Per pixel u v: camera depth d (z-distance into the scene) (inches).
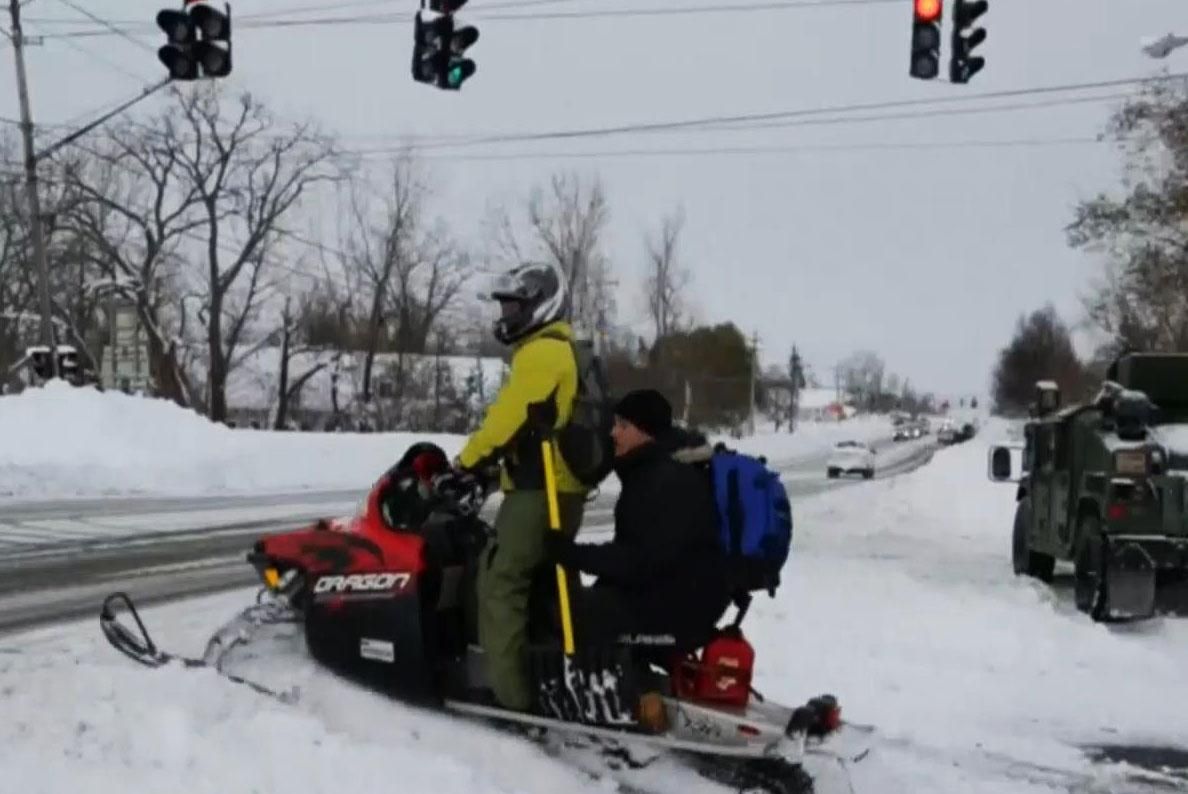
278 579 259.6
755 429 3607.3
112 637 270.7
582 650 231.5
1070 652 378.9
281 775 203.3
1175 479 450.9
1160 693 336.8
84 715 220.7
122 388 1430.9
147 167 2071.9
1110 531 452.8
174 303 2310.5
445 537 252.1
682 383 2859.3
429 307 2348.7
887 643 379.2
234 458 1173.1
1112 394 480.4
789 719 222.5
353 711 244.8
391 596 249.0
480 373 2454.5
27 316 2053.4
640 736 227.8
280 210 2153.1
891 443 3895.2
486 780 217.8
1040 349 4065.0
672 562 226.1
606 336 2437.3
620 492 235.8
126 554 570.3
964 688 333.4
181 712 222.4
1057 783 258.7
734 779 236.5
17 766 194.5
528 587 239.0
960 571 573.9
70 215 2124.8
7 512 783.7
